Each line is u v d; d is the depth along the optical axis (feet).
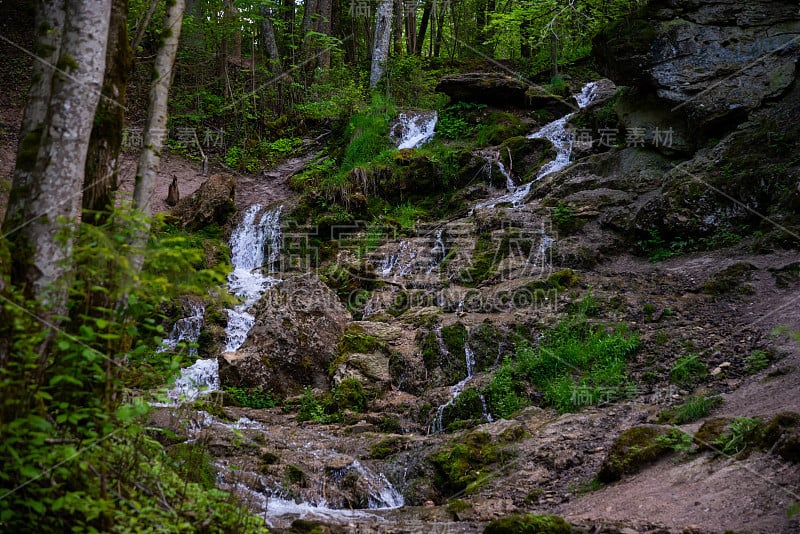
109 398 16.12
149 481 17.02
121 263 14.78
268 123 73.92
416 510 24.40
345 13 98.78
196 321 41.09
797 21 47.67
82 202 18.60
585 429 27.94
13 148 59.31
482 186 54.80
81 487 14.76
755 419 22.35
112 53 19.57
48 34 18.30
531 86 68.69
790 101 45.14
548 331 35.73
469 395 32.63
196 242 51.85
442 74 81.20
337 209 54.80
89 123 16.97
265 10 77.56
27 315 14.88
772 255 38.37
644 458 23.40
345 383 35.42
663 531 17.57
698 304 35.83
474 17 100.89
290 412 35.17
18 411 14.10
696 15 49.26
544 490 24.25
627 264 43.27
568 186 49.52
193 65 73.92
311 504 25.38
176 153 68.28
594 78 76.64
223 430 28.58
